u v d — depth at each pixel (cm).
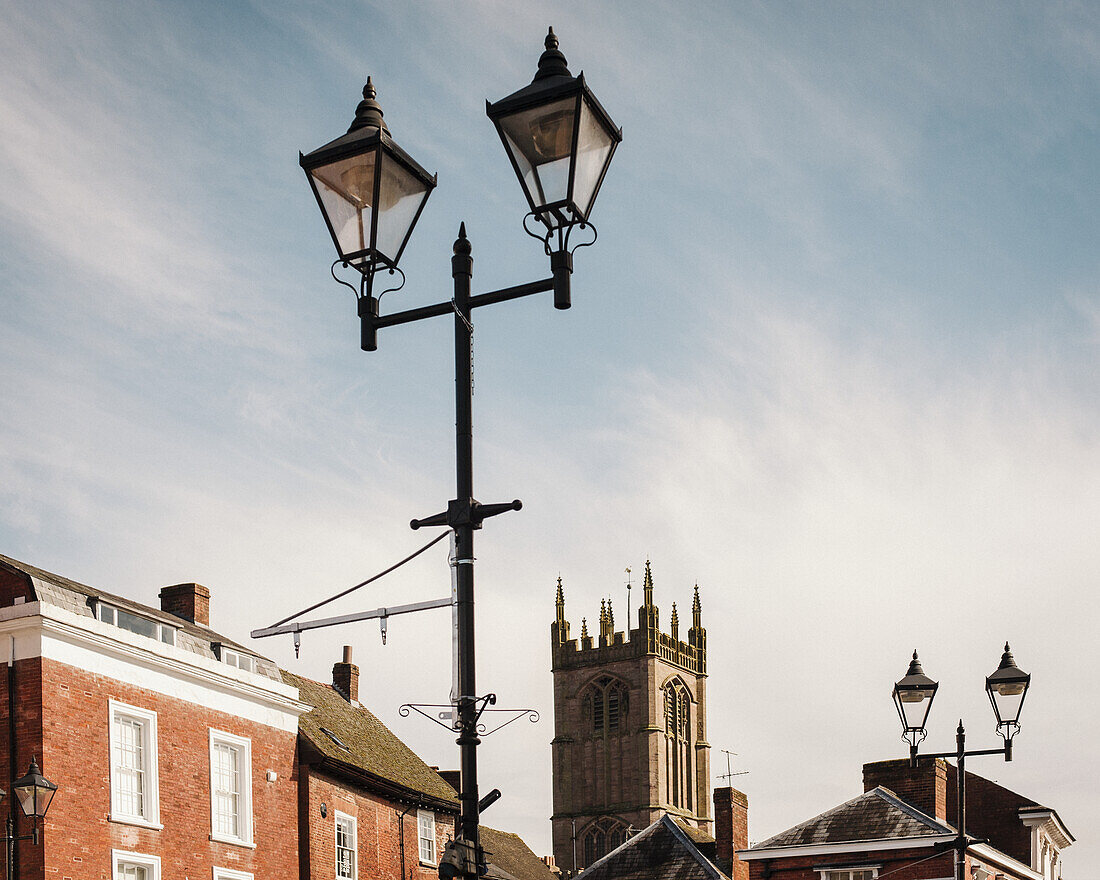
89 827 2964
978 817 5609
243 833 3500
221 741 3484
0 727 2912
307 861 3784
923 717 2725
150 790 3173
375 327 1128
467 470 1116
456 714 1174
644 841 4938
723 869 4847
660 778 14162
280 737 3750
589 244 1091
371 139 1089
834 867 4338
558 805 14412
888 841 4278
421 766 4844
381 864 4231
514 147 1065
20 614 2930
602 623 14700
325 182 1115
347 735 4497
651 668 14312
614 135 1105
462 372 1125
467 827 1066
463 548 1103
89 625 3047
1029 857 5469
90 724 3027
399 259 1133
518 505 1096
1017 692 2675
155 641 3250
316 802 3878
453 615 1224
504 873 6097
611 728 14438
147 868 3123
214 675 3453
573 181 1052
